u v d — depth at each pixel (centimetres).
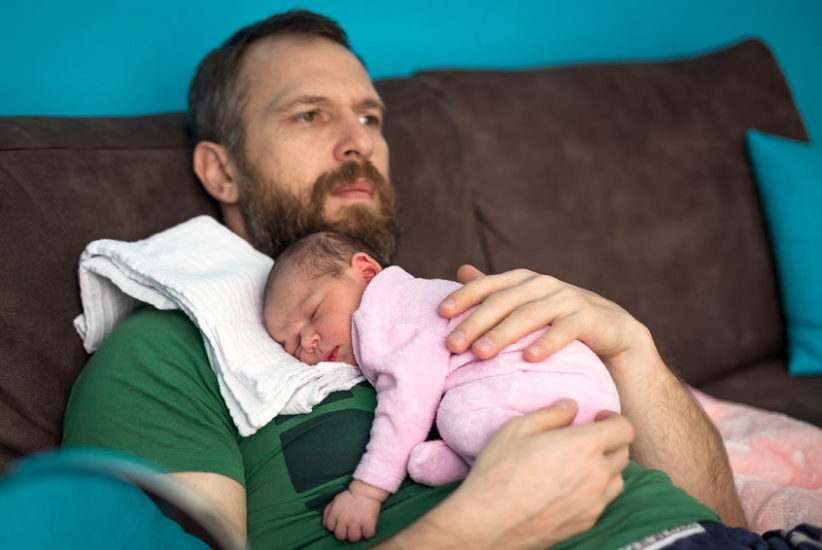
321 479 90
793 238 183
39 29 158
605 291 171
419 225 154
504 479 78
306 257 108
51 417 102
